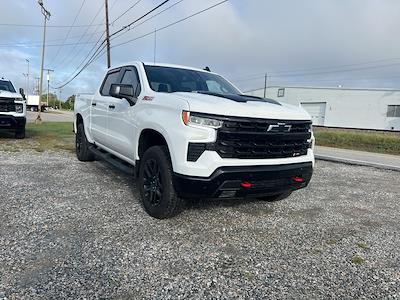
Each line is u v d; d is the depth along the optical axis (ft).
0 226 11.40
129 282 8.37
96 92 20.54
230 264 9.60
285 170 12.19
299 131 12.86
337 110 135.74
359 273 9.50
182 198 12.00
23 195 14.99
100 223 12.12
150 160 12.78
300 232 12.42
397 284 8.98
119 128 16.14
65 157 25.72
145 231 11.58
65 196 15.19
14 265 8.87
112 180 18.60
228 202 15.47
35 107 194.18
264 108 11.87
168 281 8.52
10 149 28.66
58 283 8.14
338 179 24.13
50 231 11.19
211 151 10.85
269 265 9.68
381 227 13.57
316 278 9.09
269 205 15.57
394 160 39.78
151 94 13.47
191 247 10.53
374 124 128.67
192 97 11.82
